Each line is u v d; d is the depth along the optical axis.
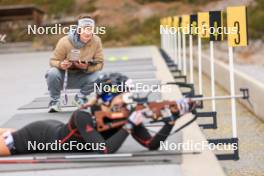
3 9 111.06
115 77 19.27
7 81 52.09
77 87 30.12
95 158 19.33
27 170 18.78
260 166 25.77
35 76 55.94
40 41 106.88
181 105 19.03
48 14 137.12
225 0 112.00
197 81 63.66
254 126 35.66
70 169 18.75
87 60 29.33
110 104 19.20
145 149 20.77
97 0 142.75
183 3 146.38
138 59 71.31
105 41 132.00
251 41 117.88
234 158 25.30
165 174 17.95
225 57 105.12
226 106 43.53
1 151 20.28
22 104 36.00
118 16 142.25
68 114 30.03
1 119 30.38
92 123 19.33
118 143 19.11
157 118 19.19
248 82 42.78
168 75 48.78
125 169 18.58
